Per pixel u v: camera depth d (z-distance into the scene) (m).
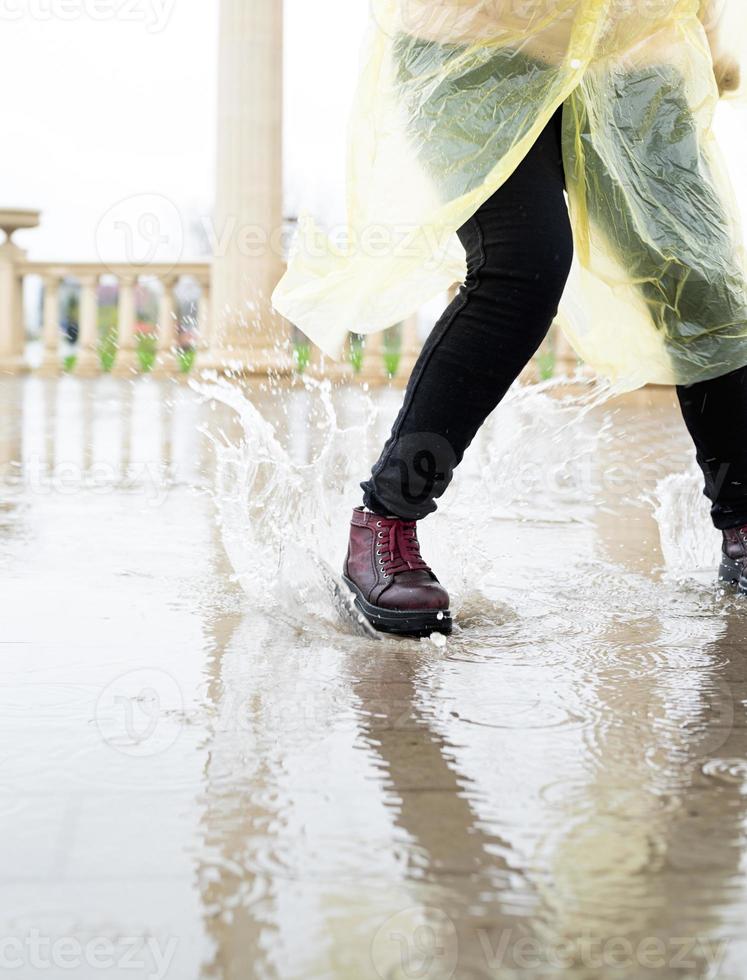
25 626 1.52
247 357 8.69
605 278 1.64
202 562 1.98
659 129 1.62
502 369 1.51
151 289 10.65
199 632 1.50
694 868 0.80
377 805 0.91
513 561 2.04
